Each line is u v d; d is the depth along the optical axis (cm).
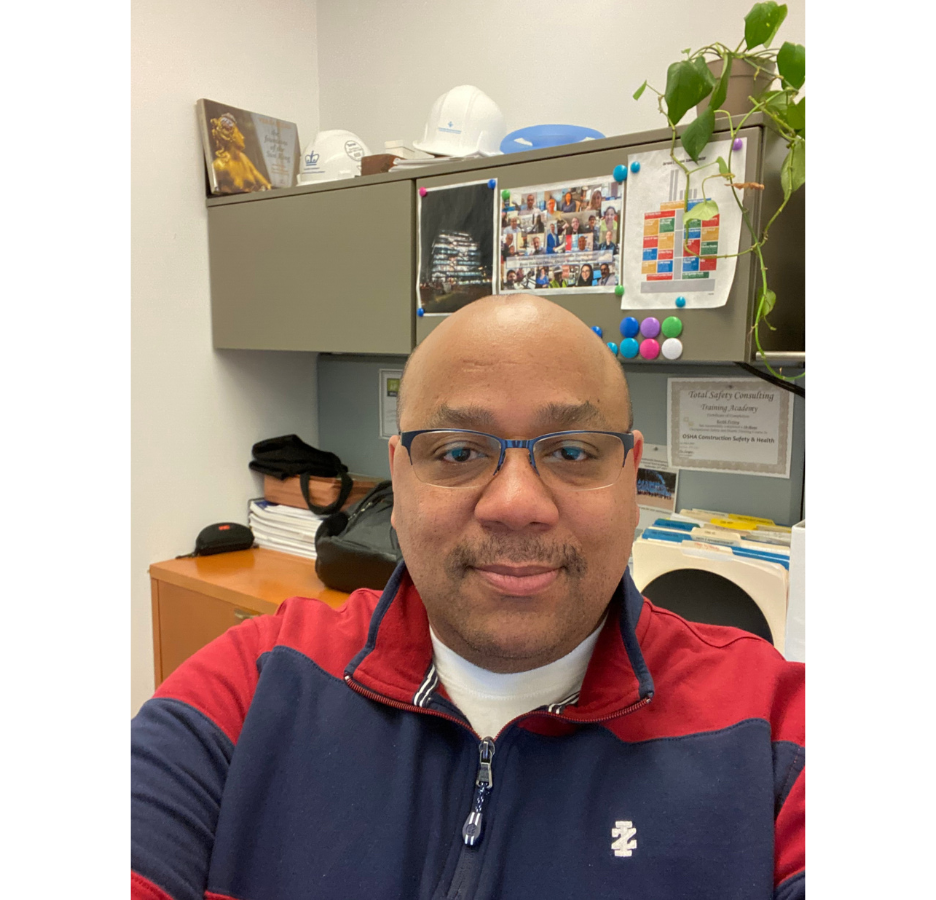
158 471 164
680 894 50
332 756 60
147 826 53
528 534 53
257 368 183
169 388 165
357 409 190
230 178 166
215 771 60
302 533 168
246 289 162
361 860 54
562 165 113
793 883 49
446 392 56
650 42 142
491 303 60
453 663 63
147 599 165
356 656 65
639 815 54
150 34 154
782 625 103
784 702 61
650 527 124
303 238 150
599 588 57
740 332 99
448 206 127
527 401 55
